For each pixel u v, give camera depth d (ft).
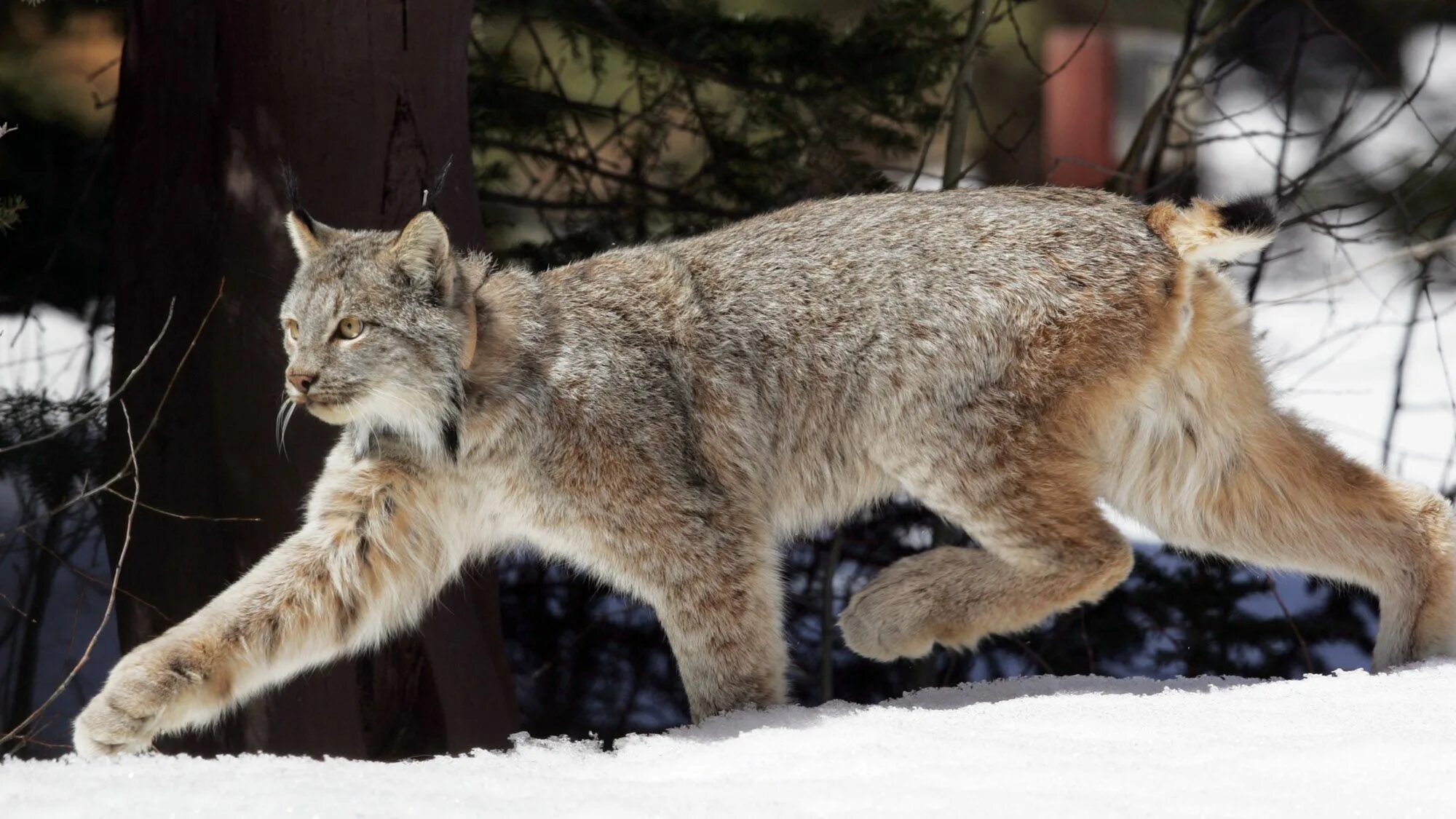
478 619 36.22
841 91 44.62
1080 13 70.38
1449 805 17.21
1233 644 45.09
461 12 33.73
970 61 44.83
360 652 34.12
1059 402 28.48
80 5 45.34
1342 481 29.45
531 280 29.35
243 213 33.01
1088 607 45.62
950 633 29.45
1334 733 20.92
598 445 27.71
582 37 47.37
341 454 28.43
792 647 46.42
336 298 26.43
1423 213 57.57
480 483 28.14
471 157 35.17
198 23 34.55
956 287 28.76
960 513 28.96
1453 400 46.91
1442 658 27.55
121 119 35.68
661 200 46.06
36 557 41.32
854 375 29.22
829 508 30.19
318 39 32.12
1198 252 28.73
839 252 29.55
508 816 17.90
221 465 33.63
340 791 19.20
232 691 26.71
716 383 28.99
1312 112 66.90
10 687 43.45
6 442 40.09
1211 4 50.55
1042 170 64.64
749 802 18.43
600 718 46.47
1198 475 30.14
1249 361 29.91
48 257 44.75
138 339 34.73
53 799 18.90
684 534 27.76
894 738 22.31
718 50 44.42
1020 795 18.39
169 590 34.30
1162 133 50.01
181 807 18.35
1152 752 20.51
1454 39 73.20
